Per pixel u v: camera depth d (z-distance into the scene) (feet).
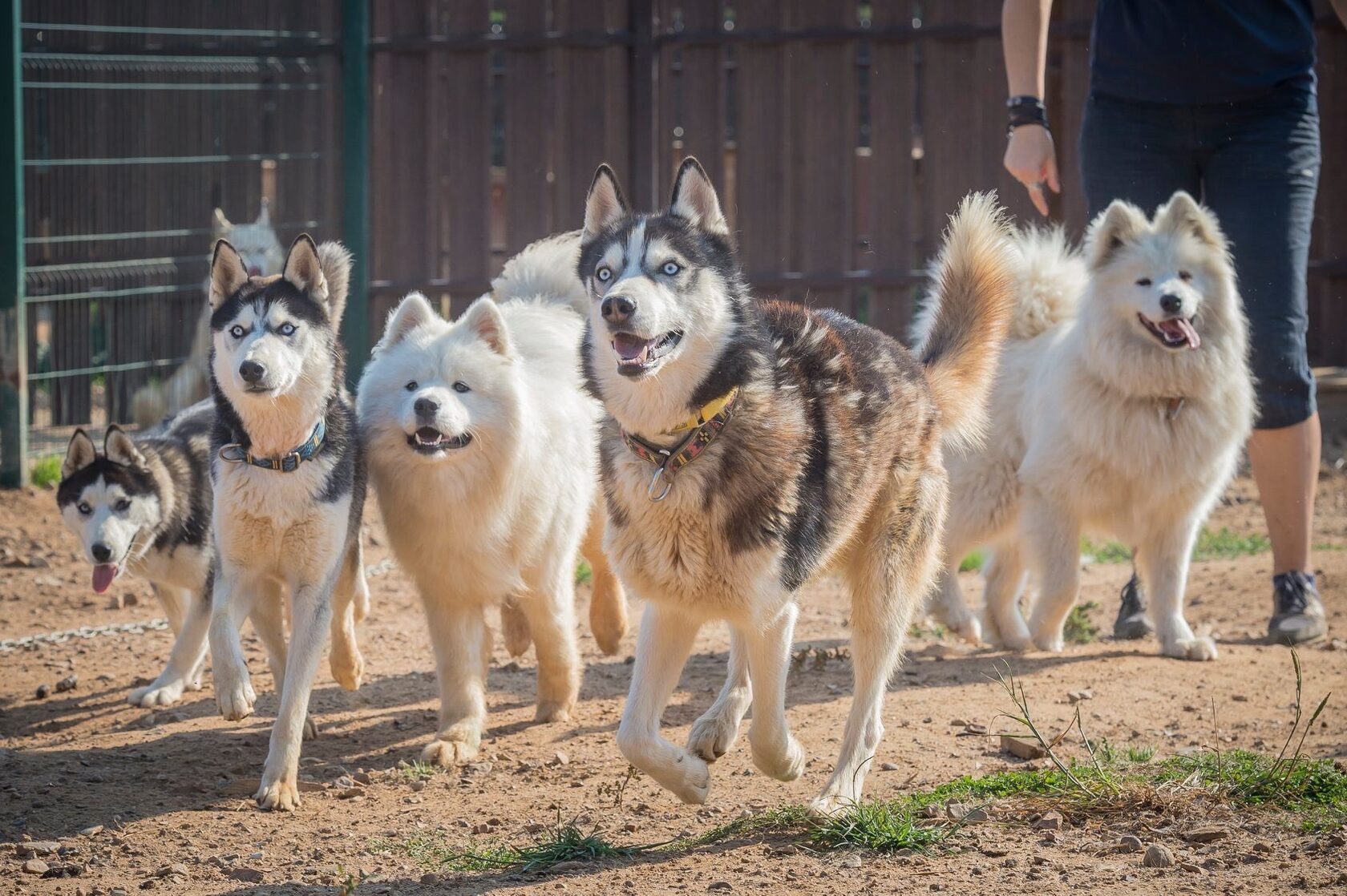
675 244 21.76
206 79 60.95
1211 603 40.88
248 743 28.66
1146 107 36.09
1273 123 35.01
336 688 32.94
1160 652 34.35
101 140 58.13
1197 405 33.47
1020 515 35.81
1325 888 18.52
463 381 27.30
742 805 23.61
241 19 62.85
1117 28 35.99
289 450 25.79
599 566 34.45
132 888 20.71
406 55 66.44
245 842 22.81
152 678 34.04
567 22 66.33
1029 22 35.09
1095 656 34.35
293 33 64.44
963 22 65.72
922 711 29.22
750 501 21.20
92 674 34.47
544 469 28.66
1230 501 56.59
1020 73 35.29
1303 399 35.24
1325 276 68.13
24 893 20.57
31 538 47.65
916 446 24.98
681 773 21.77
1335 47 65.77
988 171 66.59
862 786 23.35
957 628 37.60
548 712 30.12
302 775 26.66
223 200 62.08
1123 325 33.50
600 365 22.11
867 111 79.97
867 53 76.28
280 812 24.38
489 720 30.32
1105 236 33.71
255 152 63.05
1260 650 34.50
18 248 51.65
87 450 32.60
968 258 28.78
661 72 67.46
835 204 67.62
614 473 21.90
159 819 24.02
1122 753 25.23
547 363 30.63
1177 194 33.63
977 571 48.88
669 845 21.63
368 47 65.62
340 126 65.51
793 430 21.61
